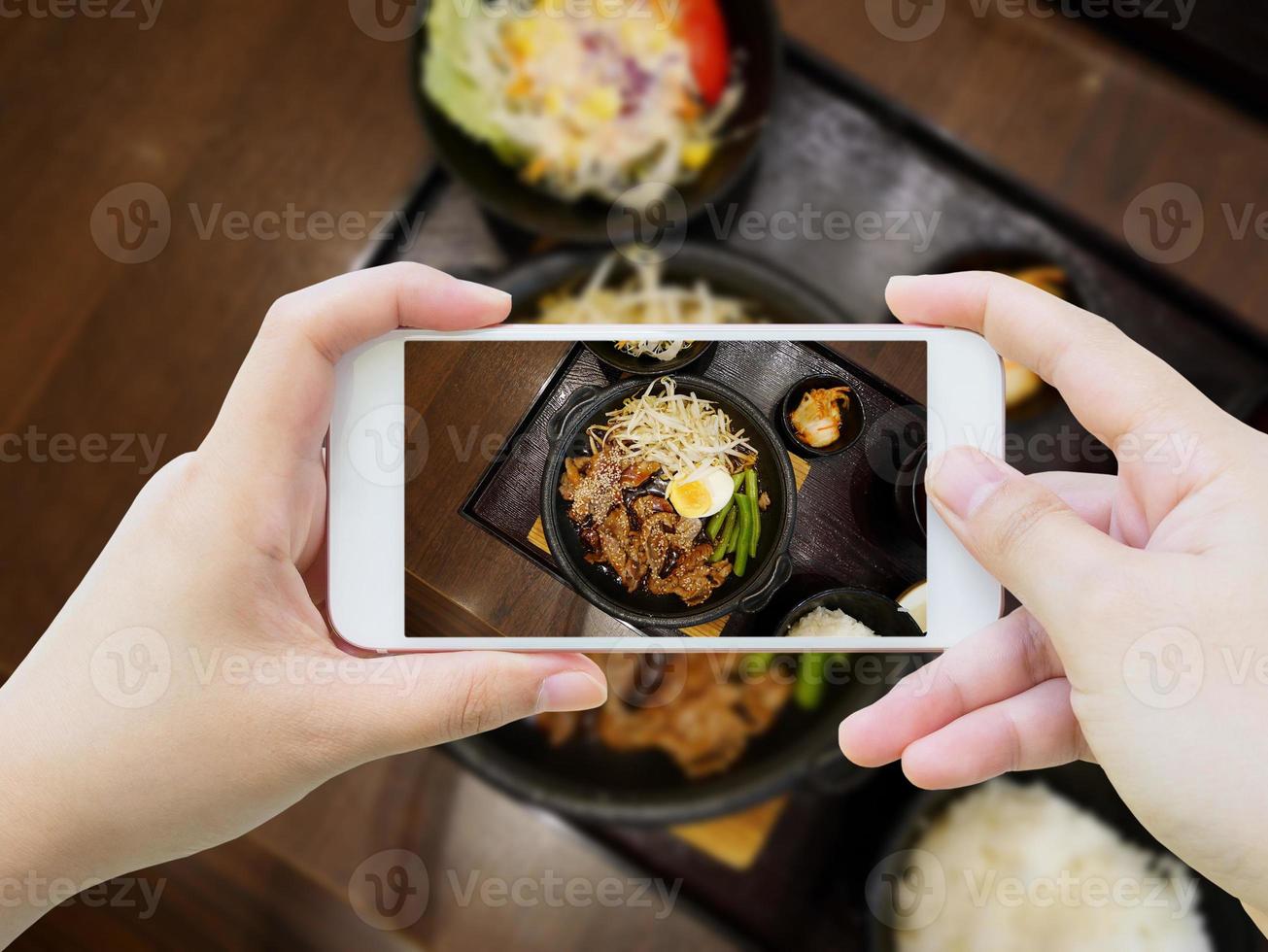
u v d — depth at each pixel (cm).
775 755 30
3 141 32
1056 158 31
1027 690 25
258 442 24
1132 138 31
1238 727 22
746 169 31
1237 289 31
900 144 31
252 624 24
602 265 31
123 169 32
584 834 31
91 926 31
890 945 30
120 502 31
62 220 32
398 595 25
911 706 25
